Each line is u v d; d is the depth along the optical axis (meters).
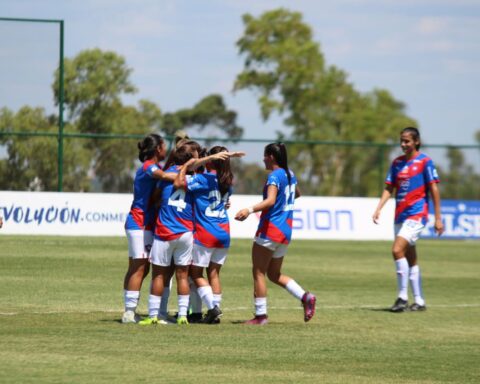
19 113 73.75
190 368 22.61
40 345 25.08
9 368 21.86
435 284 47.38
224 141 86.19
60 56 73.38
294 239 79.12
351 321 31.97
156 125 139.00
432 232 88.19
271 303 37.03
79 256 54.41
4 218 69.62
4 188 73.75
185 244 29.59
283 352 25.23
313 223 79.88
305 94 182.62
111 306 34.16
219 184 30.25
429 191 36.44
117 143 79.31
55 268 47.56
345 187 95.44
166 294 30.62
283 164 30.69
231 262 55.12
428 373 22.95
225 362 23.53
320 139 177.62
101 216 72.06
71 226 71.12
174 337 27.11
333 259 61.09
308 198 80.12
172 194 29.41
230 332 28.47
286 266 55.16
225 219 30.55
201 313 31.16
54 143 74.75
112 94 93.31
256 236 30.52
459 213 88.38
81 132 90.19
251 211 29.61
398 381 21.97
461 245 80.44
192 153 30.12
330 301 38.28
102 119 92.38
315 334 28.59
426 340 28.05
